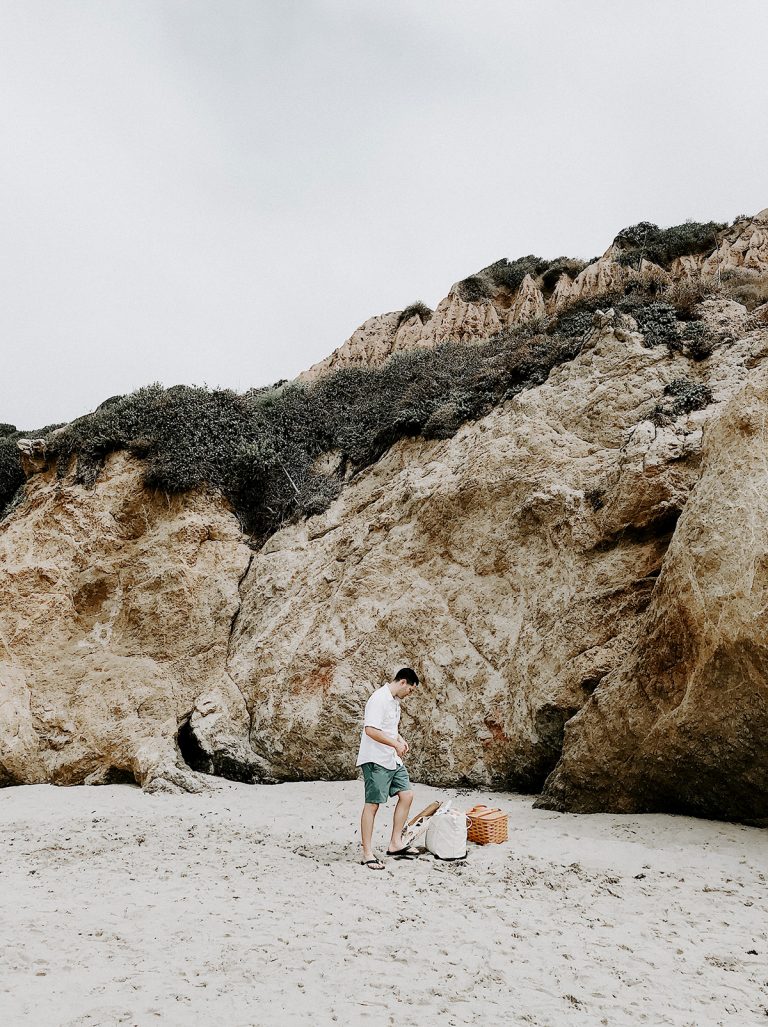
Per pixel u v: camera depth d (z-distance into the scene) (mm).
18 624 14508
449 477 12992
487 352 17453
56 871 6465
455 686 10961
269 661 12883
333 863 6559
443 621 11594
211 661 13742
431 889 5699
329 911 5156
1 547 15992
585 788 8422
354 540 13672
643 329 12953
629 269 22766
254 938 4617
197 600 14523
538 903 5328
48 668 13992
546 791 8875
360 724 11328
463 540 12211
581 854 6539
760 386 7797
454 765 10406
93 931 4742
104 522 15711
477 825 7105
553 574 10844
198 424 17047
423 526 12719
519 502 11789
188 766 12125
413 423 15258
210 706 12641
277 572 14367
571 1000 3793
